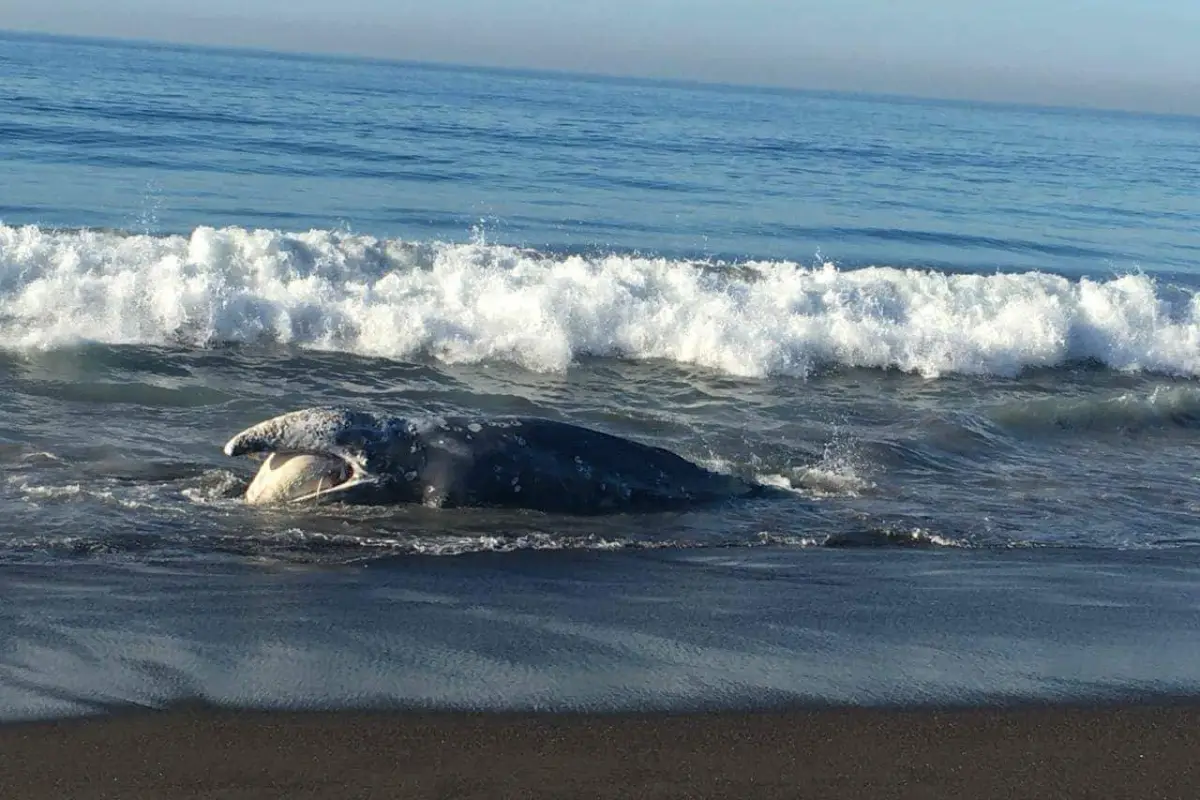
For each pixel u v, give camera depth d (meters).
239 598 7.52
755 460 11.30
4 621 6.93
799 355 15.52
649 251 24.92
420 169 35.69
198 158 33.72
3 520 8.55
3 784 5.26
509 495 9.48
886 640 7.36
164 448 10.45
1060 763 5.94
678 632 7.34
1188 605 8.27
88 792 5.25
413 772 5.55
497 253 17.69
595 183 35.97
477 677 6.55
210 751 5.64
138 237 16.58
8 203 24.08
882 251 27.69
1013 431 13.00
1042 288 18.34
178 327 14.20
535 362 14.52
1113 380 16.33
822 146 64.31
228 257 16.09
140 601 7.38
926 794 5.59
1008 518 10.17
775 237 28.31
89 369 12.62
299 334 14.56
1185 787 5.78
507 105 83.19
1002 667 7.02
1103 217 38.75
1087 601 8.23
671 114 90.50
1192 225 38.34
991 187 46.22
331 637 6.99
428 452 9.45
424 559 8.42
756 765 5.77
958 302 17.70
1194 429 13.48
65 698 6.05
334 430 9.35
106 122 41.72
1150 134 155.25
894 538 9.47
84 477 9.56
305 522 8.96
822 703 6.44
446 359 14.35
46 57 110.00
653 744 5.92
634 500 9.77
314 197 28.56
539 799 5.38
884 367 15.87
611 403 13.09
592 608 7.68
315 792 5.34
